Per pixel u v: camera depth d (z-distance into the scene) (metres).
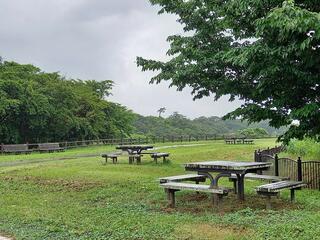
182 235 7.95
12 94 43.50
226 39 15.12
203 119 116.25
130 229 8.53
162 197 12.39
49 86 51.44
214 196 10.62
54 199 12.91
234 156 27.83
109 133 65.00
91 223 9.23
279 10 7.18
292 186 10.86
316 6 8.73
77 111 57.34
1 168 22.77
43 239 8.21
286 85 9.84
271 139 59.28
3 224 9.63
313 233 7.45
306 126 10.29
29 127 47.72
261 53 8.91
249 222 8.79
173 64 16.12
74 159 28.23
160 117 104.31
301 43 7.66
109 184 15.16
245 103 13.47
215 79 14.92
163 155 23.58
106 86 71.75
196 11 15.65
